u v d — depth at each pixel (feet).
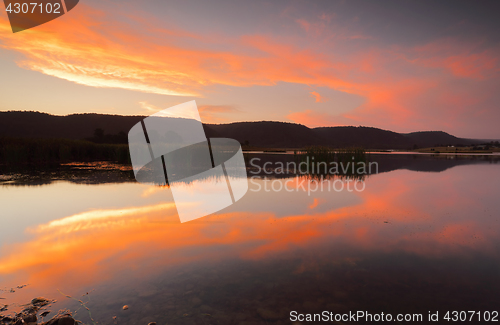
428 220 13.38
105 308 6.44
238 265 8.60
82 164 42.06
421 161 51.96
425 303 6.68
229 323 5.92
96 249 9.75
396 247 10.07
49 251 9.56
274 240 10.66
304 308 6.47
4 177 27.53
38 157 47.78
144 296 6.92
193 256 9.21
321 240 10.73
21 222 12.73
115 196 18.29
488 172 33.45
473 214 14.47
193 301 6.73
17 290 7.17
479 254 9.48
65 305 6.55
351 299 6.84
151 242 10.39
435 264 8.73
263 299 6.83
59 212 14.38
